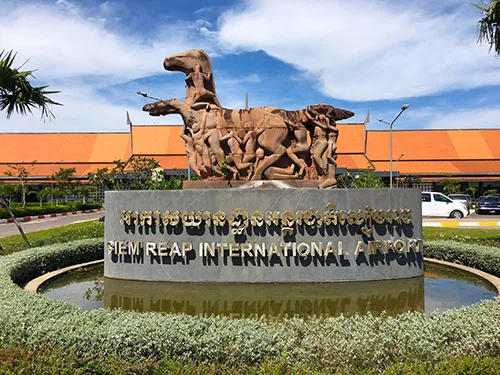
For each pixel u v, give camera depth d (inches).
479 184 2126.0
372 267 390.9
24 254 437.1
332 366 192.9
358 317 230.8
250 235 385.7
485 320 215.5
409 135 2212.1
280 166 435.5
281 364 182.9
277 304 323.6
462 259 474.0
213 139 438.6
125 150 2213.3
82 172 2139.5
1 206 1365.7
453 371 173.9
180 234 392.2
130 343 201.9
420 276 409.4
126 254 406.6
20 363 185.3
